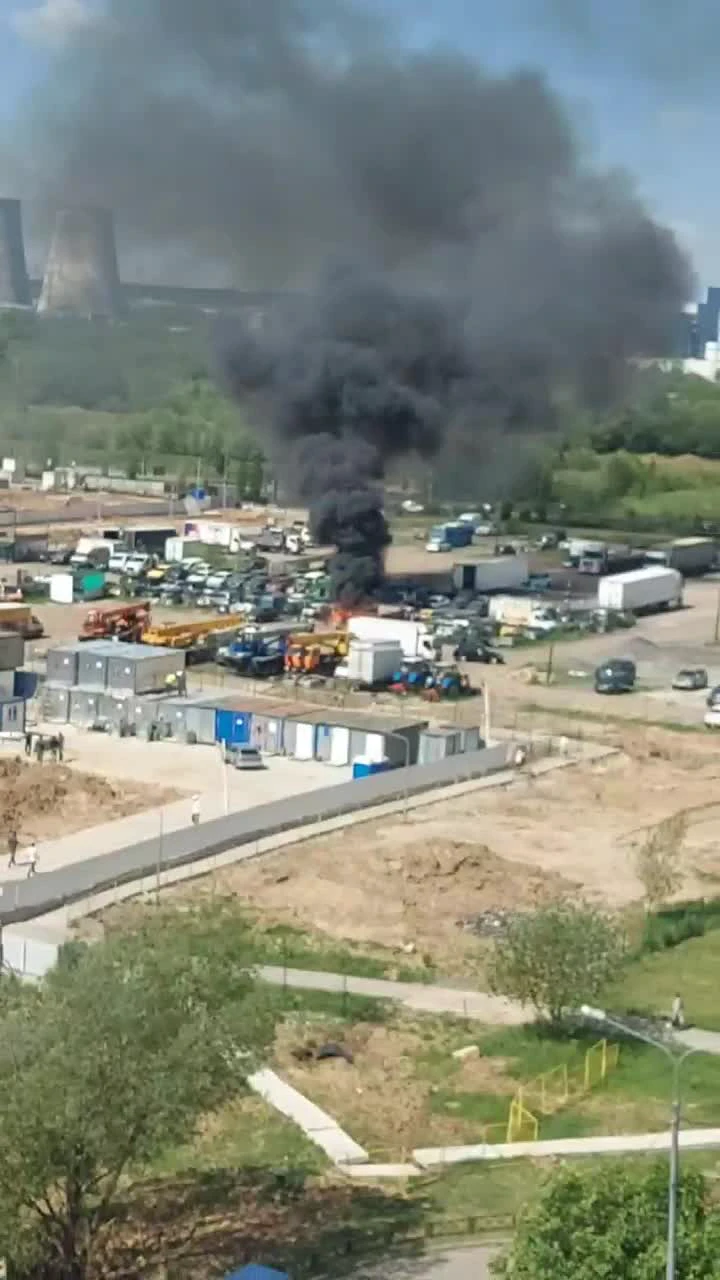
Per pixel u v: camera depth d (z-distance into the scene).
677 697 121.62
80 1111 38.00
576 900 72.88
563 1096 53.09
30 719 106.94
